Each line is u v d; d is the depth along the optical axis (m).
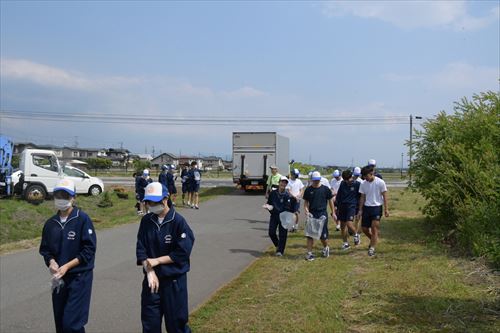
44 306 6.68
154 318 4.37
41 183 22.27
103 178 50.66
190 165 19.22
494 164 9.16
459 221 9.57
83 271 4.64
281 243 9.45
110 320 5.97
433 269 7.55
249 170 25.66
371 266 8.11
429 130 12.19
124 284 7.70
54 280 4.48
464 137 11.27
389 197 24.16
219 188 31.30
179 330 4.44
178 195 25.97
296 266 8.33
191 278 7.96
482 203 8.27
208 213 17.50
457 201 10.62
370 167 9.05
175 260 4.34
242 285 7.07
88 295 4.70
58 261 4.63
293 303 6.04
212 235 12.59
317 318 5.45
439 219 12.58
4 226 17.00
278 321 5.41
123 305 6.57
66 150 93.75
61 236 4.64
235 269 8.62
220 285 7.50
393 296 6.17
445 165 10.80
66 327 4.51
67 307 4.55
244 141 25.72
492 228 7.36
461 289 6.36
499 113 11.05
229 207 19.56
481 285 6.54
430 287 6.51
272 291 6.68
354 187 9.98
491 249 7.20
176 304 4.38
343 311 5.68
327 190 9.06
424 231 11.95
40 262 9.62
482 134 10.85
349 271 7.76
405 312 5.53
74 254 4.65
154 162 97.62
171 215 4.44
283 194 9.73
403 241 10.59
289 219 9.38
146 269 4.31
